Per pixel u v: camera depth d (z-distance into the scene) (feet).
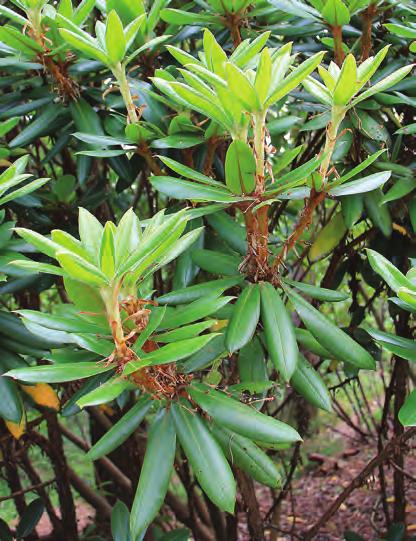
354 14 2.86
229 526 4.44
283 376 2.05
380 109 3.09
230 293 3.35
